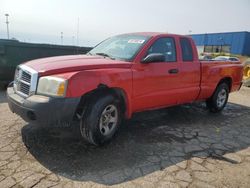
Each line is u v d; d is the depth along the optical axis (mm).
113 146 4016
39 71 3541
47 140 4031
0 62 7141
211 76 5852
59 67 3605
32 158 3463
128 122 5250
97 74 3676
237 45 34906
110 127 4043
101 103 3736
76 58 4285
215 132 5062
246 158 3959
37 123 3406
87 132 3723
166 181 3145
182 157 3828
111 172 3262
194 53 5438
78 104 3465
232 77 6605
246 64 12578
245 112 6926
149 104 4613
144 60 4320
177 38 5121
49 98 3342
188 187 3053
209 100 6355
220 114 6512
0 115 5102
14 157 3457
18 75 3922
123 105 4246
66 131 4387
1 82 7555
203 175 3350
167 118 5754
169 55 4910
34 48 7477
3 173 3072
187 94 5324
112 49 4809
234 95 9789
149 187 3000
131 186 2998
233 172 3488
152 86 4520
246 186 3172
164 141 4383
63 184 2941
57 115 3363
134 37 4906
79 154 3670
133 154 3801
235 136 4930
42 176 3064
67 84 3371
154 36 4711
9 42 7117
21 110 3498
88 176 3139
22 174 3076
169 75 4785
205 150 4148
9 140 3961
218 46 37688
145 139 4402
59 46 7867
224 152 4125
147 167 3451
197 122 5637
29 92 3543
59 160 3459
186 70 5156
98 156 3654
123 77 3992
